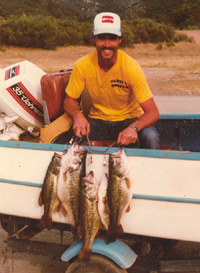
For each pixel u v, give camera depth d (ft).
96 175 9.63
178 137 14.25
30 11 192.85
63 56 98.53
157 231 9.33
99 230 9.75
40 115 12.98
